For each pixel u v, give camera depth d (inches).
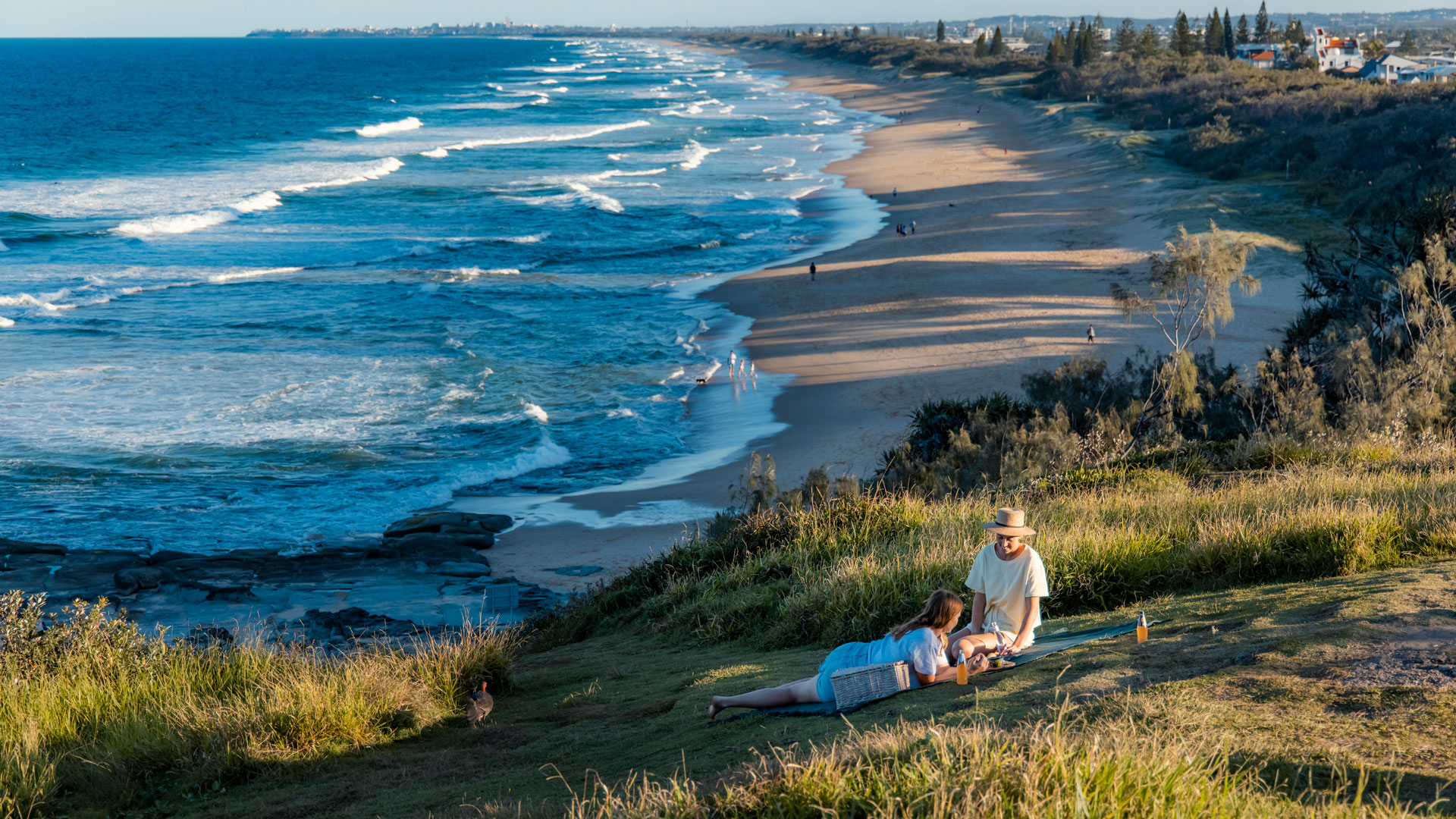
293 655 378.0
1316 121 3083.2
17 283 1910.7
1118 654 224.2
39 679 352.5
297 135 4603.8
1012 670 230.2
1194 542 357.1
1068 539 362.6
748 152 4074.8
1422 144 2320.4
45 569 808.3
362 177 3307.1
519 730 292.5
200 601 738.2
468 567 815.1
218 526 947.3
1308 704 170.2
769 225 2534.5
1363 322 919.7
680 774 201.3
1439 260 837.8
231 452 1141.7
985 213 2498.8
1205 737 156.2
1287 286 1660.9
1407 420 684.7
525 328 1678.2
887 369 1405.0
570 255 2239.2
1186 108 3809.1
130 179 3225.9
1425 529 331.3
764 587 441.4
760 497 719.1
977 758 144.5
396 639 617.6
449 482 1067.9
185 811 251.8
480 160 3833.7
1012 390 1277.1
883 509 522.0
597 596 562.3
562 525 949.8
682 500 1011.3
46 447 1139.9
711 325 1697.8
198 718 298.4
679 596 486.9
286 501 1013.2
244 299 1841.8
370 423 1242.0
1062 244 2101.4
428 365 1472.7
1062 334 1496.1
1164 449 651.5
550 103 6550.2
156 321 1686.8
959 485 754.8
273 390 1355.8
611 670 372.8
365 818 223.5
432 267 2121.1
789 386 1374.3
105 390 1343.5
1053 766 139.2
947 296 1750.7
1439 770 140.9
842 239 2340.1
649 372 1466.5
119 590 755.4
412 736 301.6
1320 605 235.6
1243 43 7514.8
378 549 856.3
